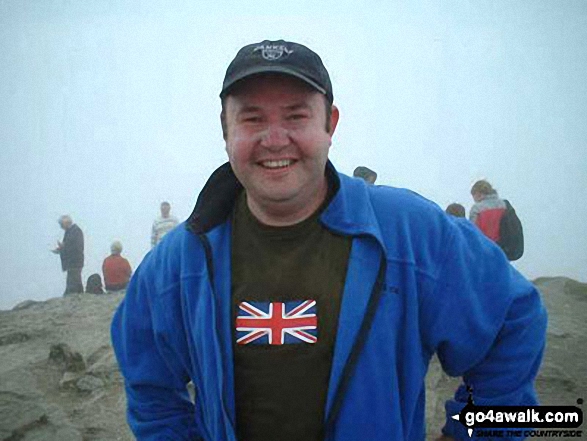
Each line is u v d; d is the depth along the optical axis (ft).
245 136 4.85
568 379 14.60
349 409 4.85
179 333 5.59
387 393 4.91
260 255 5.14
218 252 5.24
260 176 4.88
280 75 4.74
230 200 5.41
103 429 13.25
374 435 4.89
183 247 5.42
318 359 4.91
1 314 25.27
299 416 4.96
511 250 23.99
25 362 17.65
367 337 4.88
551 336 18.12
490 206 24.00
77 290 34.17
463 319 5.02
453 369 5.45
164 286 5.55
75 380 15.83
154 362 5.89
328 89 5.02
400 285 5.02
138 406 6.02
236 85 4.79
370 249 5.03
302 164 4.87
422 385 5.46
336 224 5.05
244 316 5.05
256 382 5.01
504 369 5.25
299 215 5.10
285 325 4.95
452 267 5.01
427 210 5.22
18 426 12.87
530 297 5.26
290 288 5.00
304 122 4.84
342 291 4.97
